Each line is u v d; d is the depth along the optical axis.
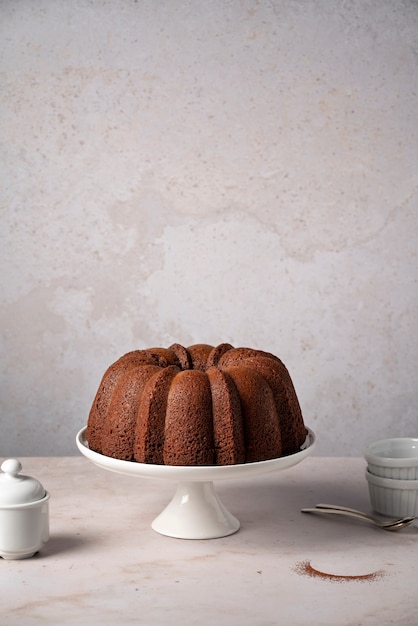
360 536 1.26
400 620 0.98
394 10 2.33
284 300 2.38
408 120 2.35
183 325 2.39
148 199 2.36
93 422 1.30
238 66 2.33
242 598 1.04
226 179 2.35
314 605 1.02
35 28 2.33
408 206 2.37
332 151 2.35
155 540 1.24
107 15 2.32
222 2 2.32
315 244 2.37
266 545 1.22
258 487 1.51
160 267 2.37
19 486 1.16
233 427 1.19
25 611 1.00
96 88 2.33
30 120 2.34
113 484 1.52
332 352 2.40
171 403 1.20
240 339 2.39
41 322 2.39
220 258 2.37
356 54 2.34
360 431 2.43
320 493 1.47
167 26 2.32
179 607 1.01
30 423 2.42
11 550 1.14
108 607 1.01
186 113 2.34
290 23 2.33
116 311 2.39
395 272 2.39
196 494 1.28
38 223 2.37
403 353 2.41
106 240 2.37
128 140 2.35
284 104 2.34
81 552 1.19
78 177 2.35
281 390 1.28
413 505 1.32
